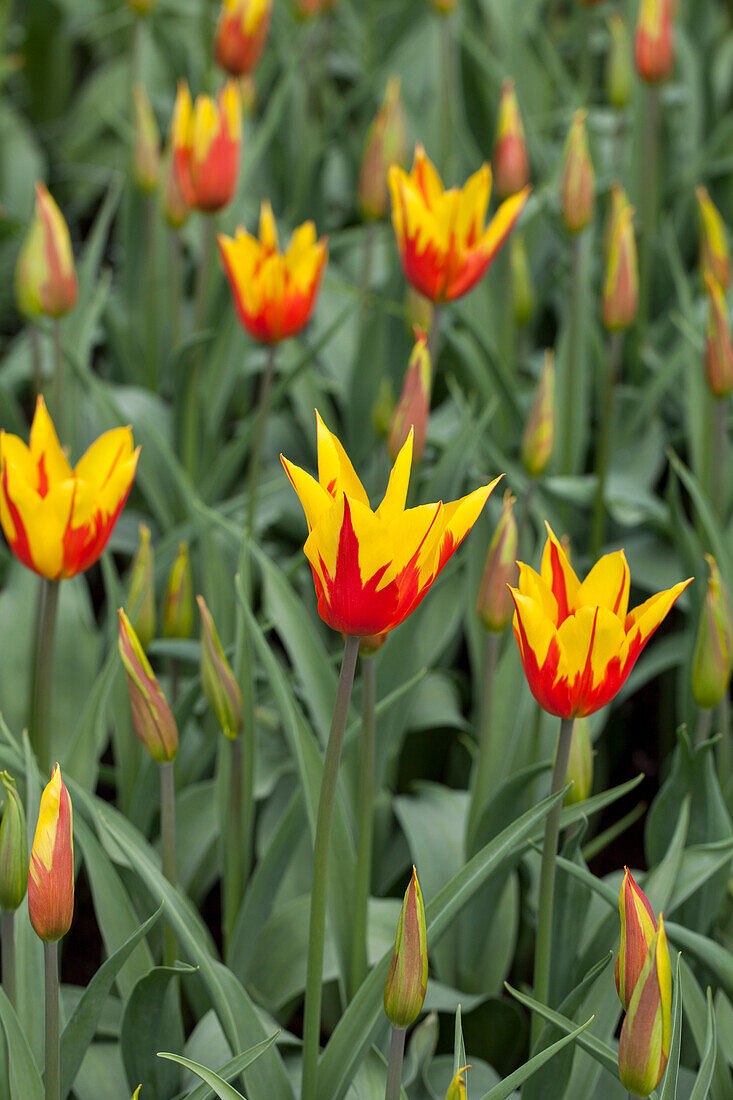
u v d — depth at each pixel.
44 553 1.49
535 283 2.18
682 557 1.70
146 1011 1.48
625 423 1.95
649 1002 1.36
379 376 1.86
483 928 1.59
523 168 1.81
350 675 1.38
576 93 2.32
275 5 2.69
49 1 3.08
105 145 3.09
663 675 1.82
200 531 1.66
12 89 3.28
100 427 1.80
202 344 1.91
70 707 1.67
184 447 1.85
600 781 1.81
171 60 2.71
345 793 1.61
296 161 2.37
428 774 1.77
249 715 1.55
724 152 2.33
